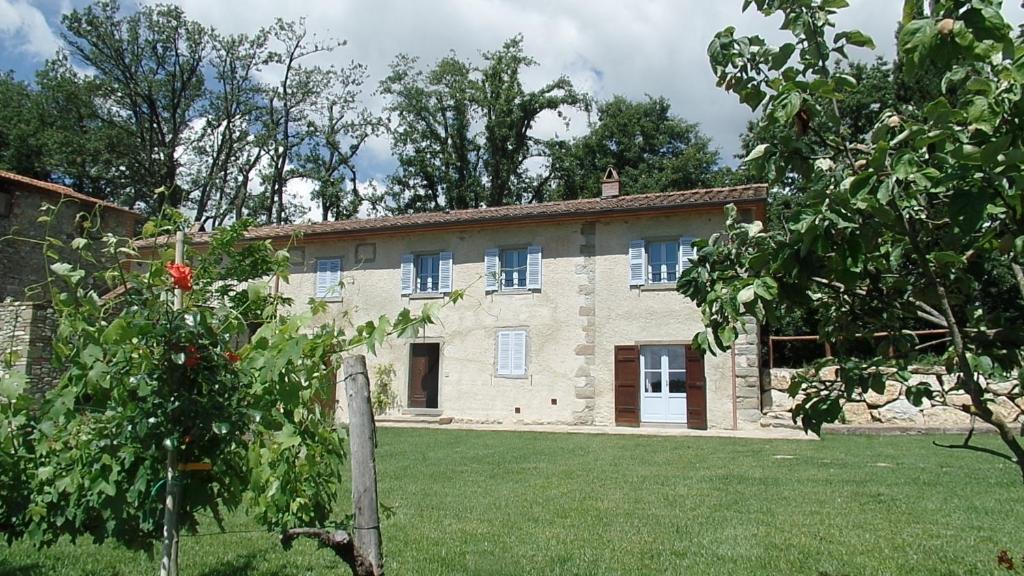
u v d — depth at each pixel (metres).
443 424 16.06
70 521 3.19
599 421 15.38
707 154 31.62
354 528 2.59
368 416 2.67
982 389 2.22
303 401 3.02
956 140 1.91
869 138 2.25
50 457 3.04
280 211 31.39
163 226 3.27
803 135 2.30
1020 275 2.18
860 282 2.46
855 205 2.02
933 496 6.56
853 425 13.57
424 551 4.69
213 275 3.38
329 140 31.22
